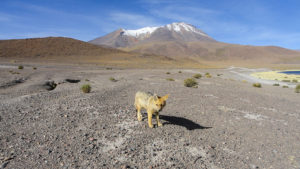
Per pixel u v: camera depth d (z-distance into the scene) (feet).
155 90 58.13
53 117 26.68
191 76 151.53
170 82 89.86
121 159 16.63
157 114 24.52
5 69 135.44
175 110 34.73
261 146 21.54
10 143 18.53
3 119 25.20
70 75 117.08
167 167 15.87
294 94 78.69
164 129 23.81
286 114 38.34
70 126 23.49
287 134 25.85
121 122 25.62
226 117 32.30
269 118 33.99
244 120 31.30
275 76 254.06
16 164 15.12
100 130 22.65
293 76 251.60
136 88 59.93
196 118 30.45
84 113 28.81
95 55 414.21
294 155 19.80
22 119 25.59
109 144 19.31
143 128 23.77
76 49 417.69
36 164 15.25
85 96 41.22
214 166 16.74
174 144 20.10
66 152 17.29
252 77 233.96
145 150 18.47
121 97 43.50
